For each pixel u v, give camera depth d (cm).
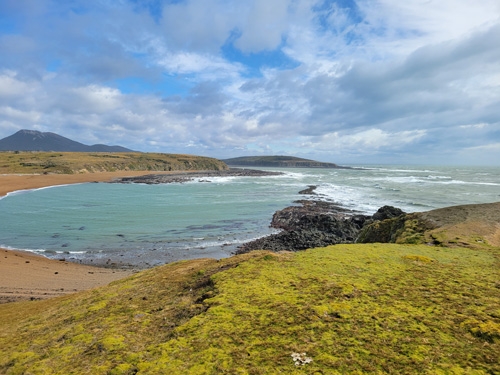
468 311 682
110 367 579
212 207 5525
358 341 582
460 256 1159
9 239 3534
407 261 1083
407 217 2119
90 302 1052
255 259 1153
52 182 9956
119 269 2623
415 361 515
